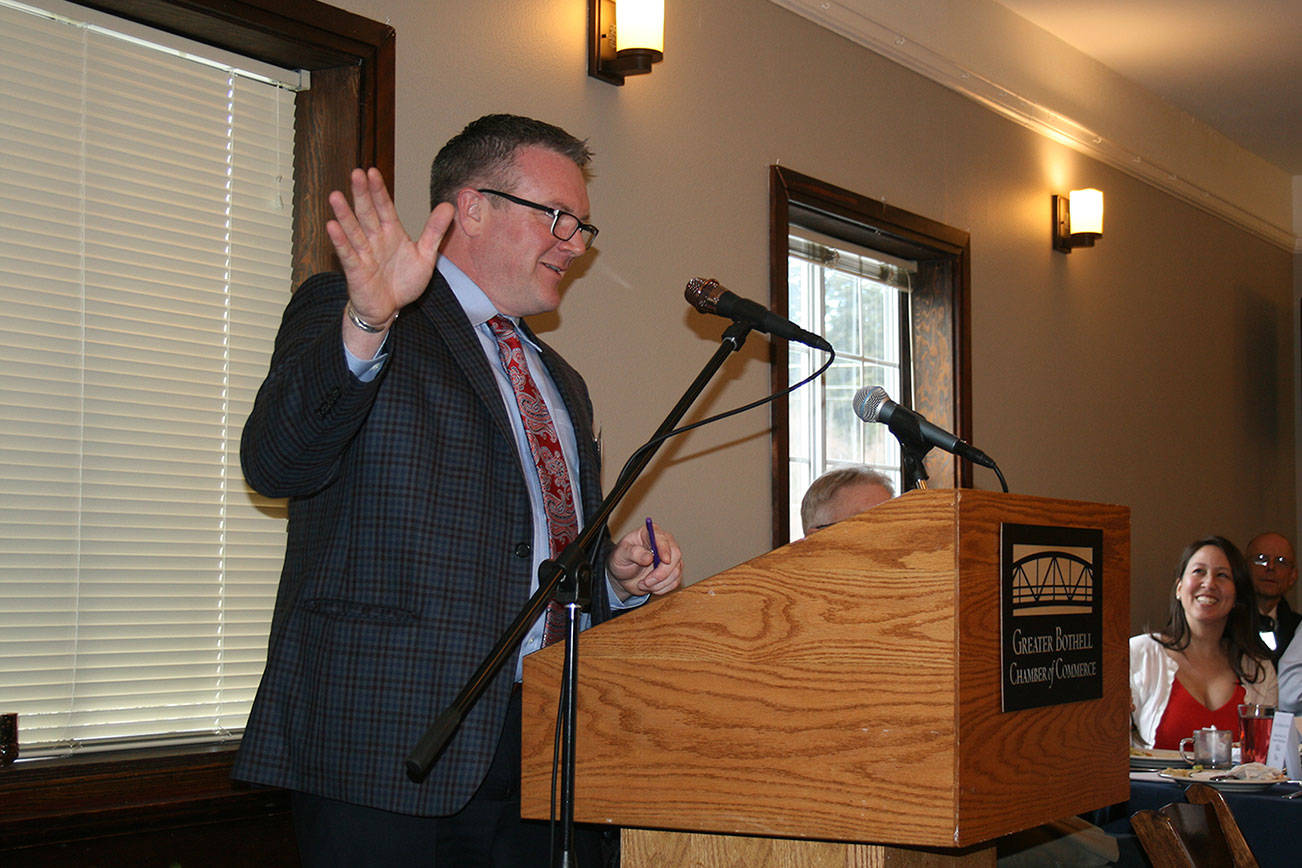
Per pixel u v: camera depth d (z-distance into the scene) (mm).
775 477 3414
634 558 1603
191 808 2105
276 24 2305
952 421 4211
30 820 1930
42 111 2162
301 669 1536
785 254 3502
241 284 2412
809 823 1127
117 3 2193
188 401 2332
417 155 2549
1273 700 3557
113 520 2223
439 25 2615
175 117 2328
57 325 2170
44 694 2123
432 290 1690
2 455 2098
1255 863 1812
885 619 1108
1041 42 4848
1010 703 1127
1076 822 1658
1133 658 3615
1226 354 6246
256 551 2416
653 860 1264
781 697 1154
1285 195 6871
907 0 4086
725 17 3412
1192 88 5562
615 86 3043
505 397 1747
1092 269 5152
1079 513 1270
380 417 1537
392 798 1441
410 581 1498
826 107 3754
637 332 3057
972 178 4422
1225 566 3578
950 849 1228
